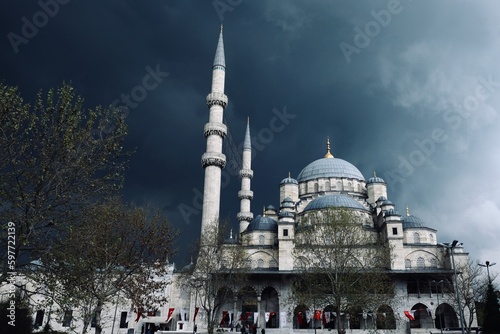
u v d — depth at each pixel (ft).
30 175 94.07
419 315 246.47
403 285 245.86
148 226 150.30
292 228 268.00
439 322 249.14
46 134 95.66
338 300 176.76
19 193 91.91
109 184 104.12
